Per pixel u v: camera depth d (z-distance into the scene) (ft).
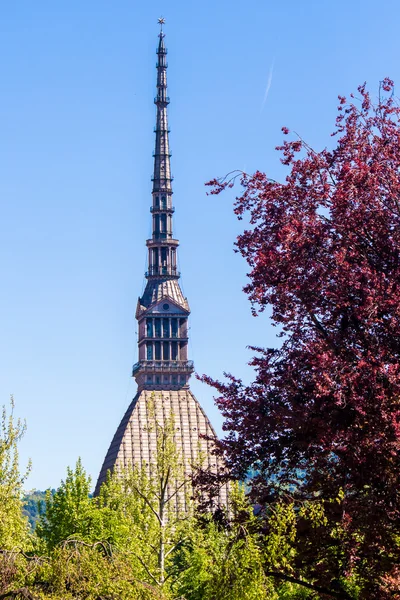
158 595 119.34
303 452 138.21
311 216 139.64
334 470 136.05
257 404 140.97
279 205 141.90
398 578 131.13
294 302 139.74
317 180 141.28
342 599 137.08
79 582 115.85
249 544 129.29
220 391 144.66
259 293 141.28
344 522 126.52
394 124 144.15
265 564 132.87
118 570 118.01
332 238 138.21
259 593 126.52
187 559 282.77
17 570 119.14
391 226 136.56
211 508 151.64
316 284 135.64
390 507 128.16
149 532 278.67
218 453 144.56
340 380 127.13
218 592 128.47
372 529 126.82
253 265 144.36
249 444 141.79
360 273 132.05
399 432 119.96
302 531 134.21
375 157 140.05
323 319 140.15
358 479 127.44
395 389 123.24
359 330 133.49
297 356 140.05
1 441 213.25
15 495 210.59
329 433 128.06
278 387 139.64
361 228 136.15
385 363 129.39
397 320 129.29
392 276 133.08
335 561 134.41
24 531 202.69
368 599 131.75
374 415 124.47
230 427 142.31
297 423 131.34
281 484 141.90
